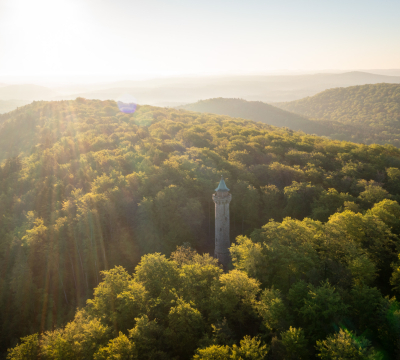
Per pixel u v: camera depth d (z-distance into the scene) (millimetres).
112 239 75938
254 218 84938
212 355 31484
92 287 68125
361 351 31344
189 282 46781
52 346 36906
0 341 58312
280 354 33781
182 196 81062
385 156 122000
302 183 90375
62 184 89938
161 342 37844
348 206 75062
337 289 43188
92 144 123938
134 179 88188
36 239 68688
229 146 128125
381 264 54062
